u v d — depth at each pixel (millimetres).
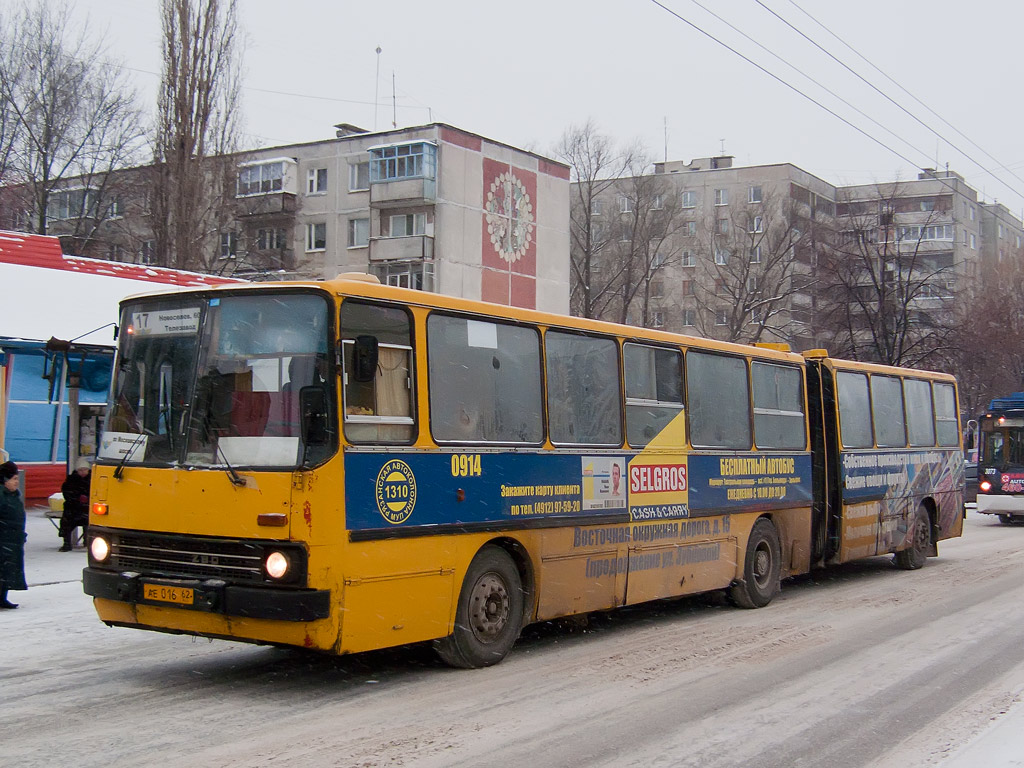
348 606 7211
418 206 45875
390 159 45781
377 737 6441
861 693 7867
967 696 7797
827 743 6484
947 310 47500
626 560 10297
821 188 72250
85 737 6371
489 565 8680
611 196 65625
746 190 69188
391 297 7871
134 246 44938
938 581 15172
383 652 9250
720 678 8352
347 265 49000
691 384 11602
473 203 46844
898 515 16203
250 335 7590
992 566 17203
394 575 7617
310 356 7348
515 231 48500
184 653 9102
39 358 23188
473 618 8523
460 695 7637
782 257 54812
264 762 5859
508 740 6430
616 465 10234
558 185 50906
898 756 6215
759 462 12750
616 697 7641
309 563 7039
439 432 8188
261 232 51125
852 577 15859
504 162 48250
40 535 18125
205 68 30797
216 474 7344
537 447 9227
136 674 8258
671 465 11102
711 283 64375
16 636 9805
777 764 6039
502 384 8930
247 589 7078
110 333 18531
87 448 20688
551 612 9336
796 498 13516
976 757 6176
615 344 10438
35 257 22891
